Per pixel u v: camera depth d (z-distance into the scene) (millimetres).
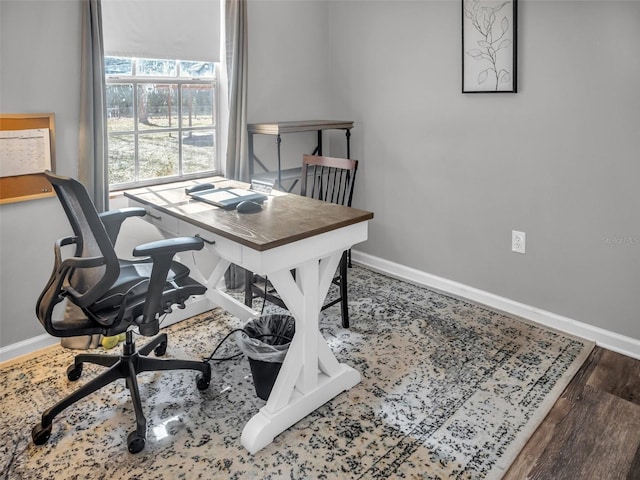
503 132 2719
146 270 2082
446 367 2299
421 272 3336
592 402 2029
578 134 2420
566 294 2615
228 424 1918
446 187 3068
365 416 1955
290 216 2029
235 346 2514
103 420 1935
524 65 2557
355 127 3545
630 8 2160
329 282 1989
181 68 2922
